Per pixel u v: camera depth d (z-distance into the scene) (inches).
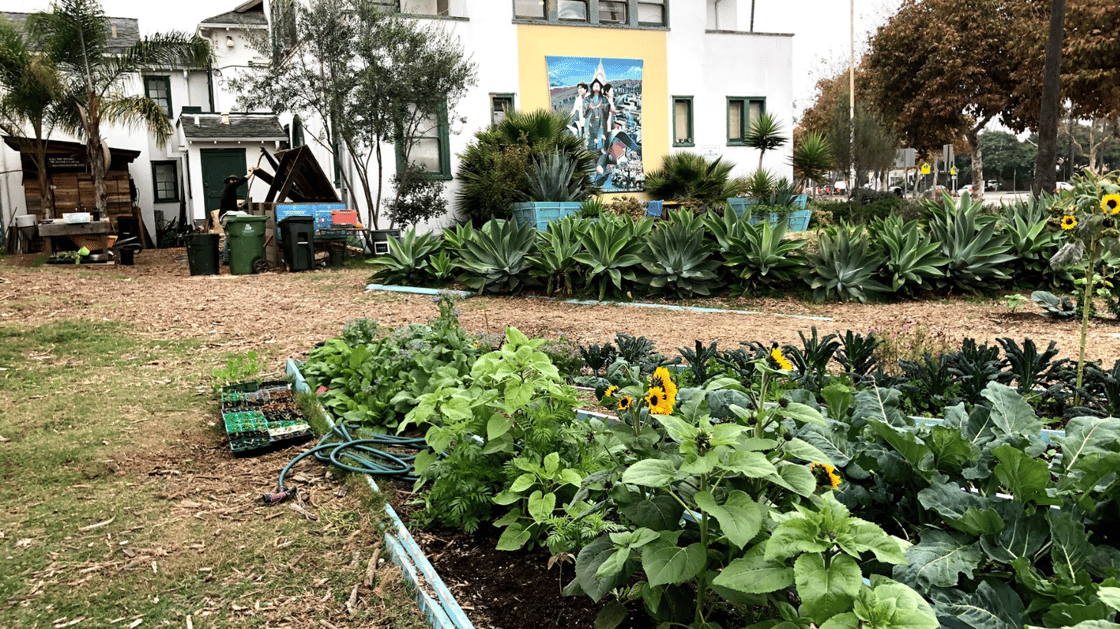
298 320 345.1
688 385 195.8
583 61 796.0
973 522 91.7
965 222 425.4
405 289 448.1
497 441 126.1
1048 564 92.5
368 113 623.2
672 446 103.8
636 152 827.4
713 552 87.7
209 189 931.3
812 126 1823.3
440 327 221.8
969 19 1129.4
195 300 403.2
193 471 163.6
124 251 622.2
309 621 106.0
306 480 157.0
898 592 70.6
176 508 144.3
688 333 312.0
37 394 221.9
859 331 310.7
